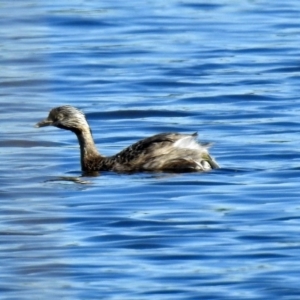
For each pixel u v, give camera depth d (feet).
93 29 116.47
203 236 48.34
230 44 108.78
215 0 132.46
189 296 40.06
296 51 104.88
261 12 125.39
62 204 54.70
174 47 107.34
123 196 56.59
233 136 73.26
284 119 78.18
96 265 44.06
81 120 65.67
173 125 77.66
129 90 89.97
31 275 24.58
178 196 56.34
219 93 87.81
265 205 54.03
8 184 33.63
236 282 41.63
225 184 59.06
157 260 44.73
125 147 72.02
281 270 43.11
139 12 124.67
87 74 95.45
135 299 39.78
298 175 61.00
